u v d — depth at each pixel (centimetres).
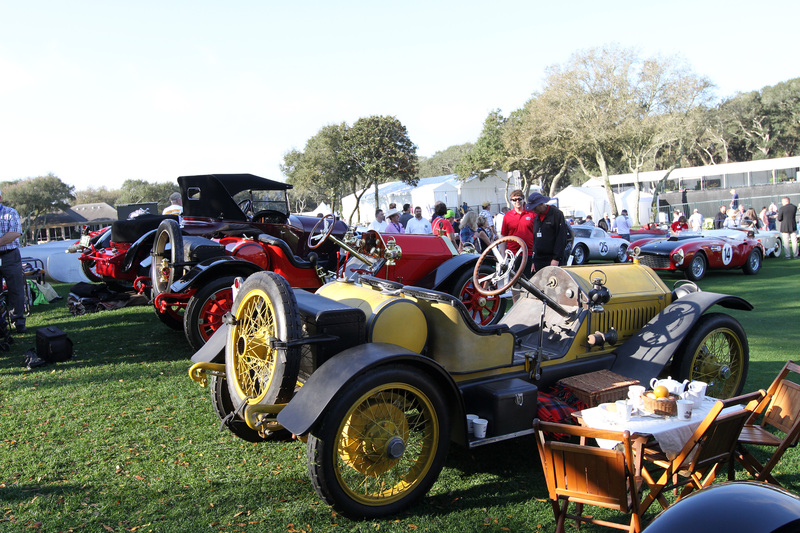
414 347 334
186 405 459
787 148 6162
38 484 326
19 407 453
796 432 279
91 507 299
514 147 4100
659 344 391
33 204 5316
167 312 676
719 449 266
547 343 398
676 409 294
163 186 6762
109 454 367
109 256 798
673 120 3184
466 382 341
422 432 314
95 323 788
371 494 292
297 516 291
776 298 906
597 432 239
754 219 1883
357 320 303
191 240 604
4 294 728
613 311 409
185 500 308
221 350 351
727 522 169
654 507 302
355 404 275
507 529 279
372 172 4050
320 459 268
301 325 282
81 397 476
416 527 280
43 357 590
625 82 3250
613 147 3584
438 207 998
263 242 660
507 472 341
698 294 418
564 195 3934
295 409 268
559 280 412
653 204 3428
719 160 6706
